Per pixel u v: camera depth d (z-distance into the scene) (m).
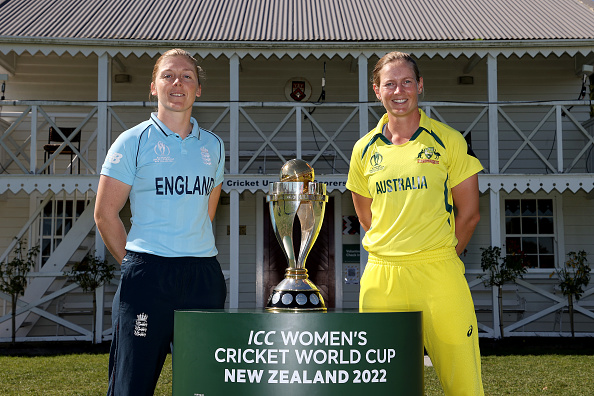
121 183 2.69
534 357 7.88
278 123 11.44
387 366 1.76
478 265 11.31
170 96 2.71
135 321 2.57
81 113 11.27
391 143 2.94
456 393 2.81
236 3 11.26
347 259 11.30
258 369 1.73
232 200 9.17
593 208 11.42
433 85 11.48
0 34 8.90
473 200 2.97
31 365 7.39
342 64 11.55
